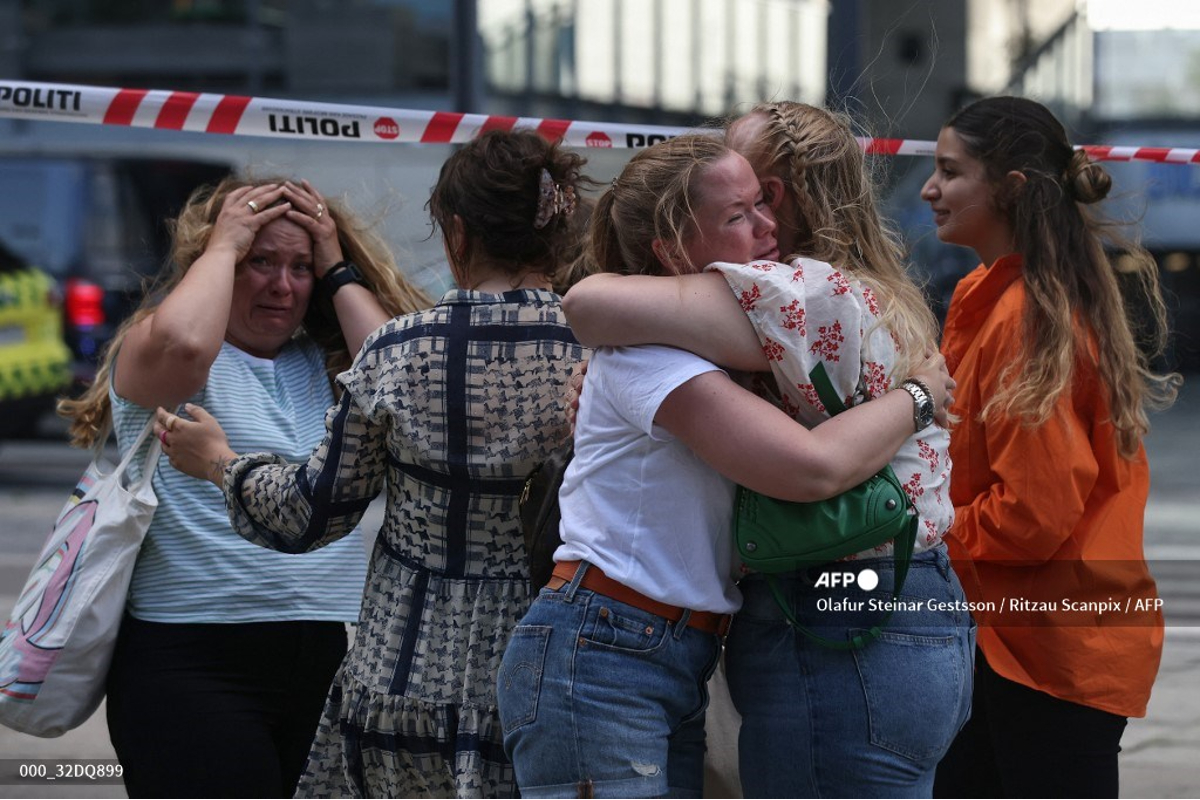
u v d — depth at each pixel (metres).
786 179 6.59
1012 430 7.77
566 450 6.86
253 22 34.38
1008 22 26.70
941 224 8.73
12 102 9.86
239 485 7.43
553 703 6.26
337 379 7.24
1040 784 8.07
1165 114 29.08
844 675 6.22
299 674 8.27
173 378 7.96
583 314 6.26
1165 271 36.97
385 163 24.88
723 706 6.85
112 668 8.14
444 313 7.16
